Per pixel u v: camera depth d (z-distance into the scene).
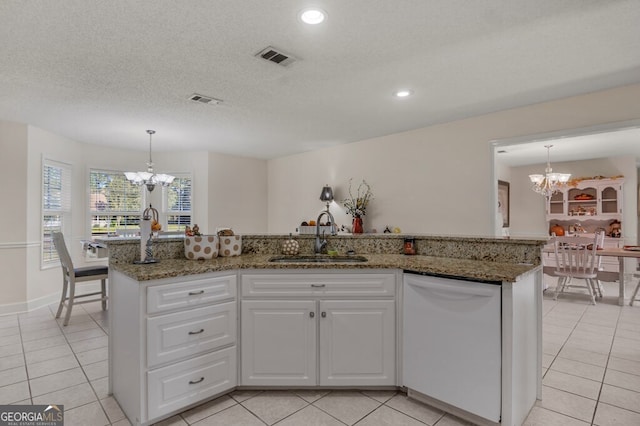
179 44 2.34
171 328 1.94
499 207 6.96
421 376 2.08
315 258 2.63
